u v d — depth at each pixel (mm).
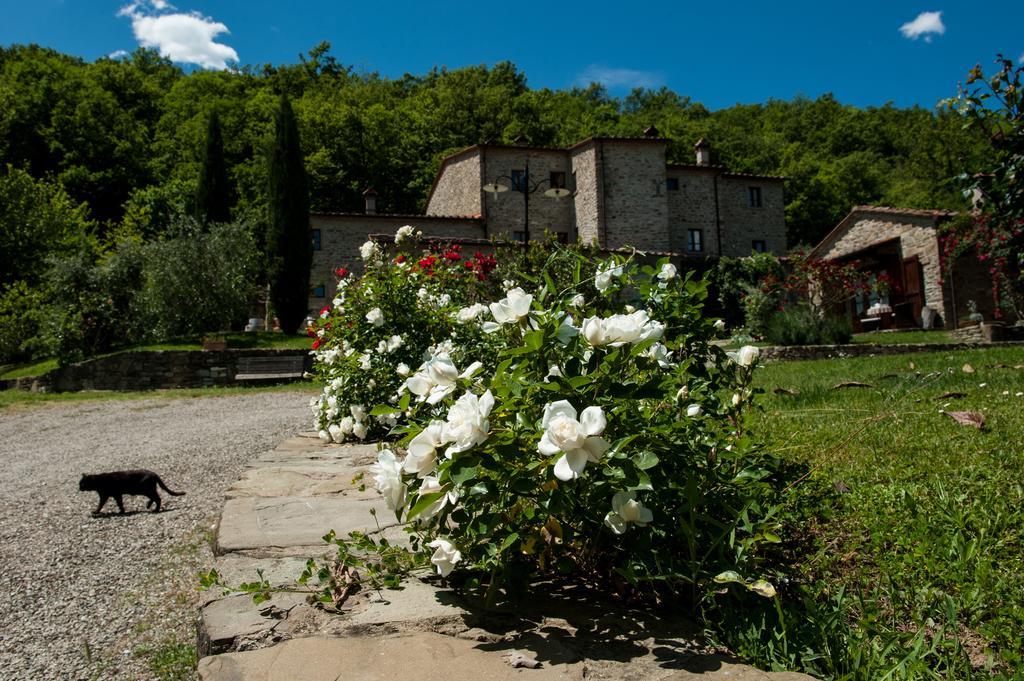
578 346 1834
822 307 15109
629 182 26531
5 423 10023
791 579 1856
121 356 15094
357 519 2793
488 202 26516
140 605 2459
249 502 3123
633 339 1757
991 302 18016
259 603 1808
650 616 1750
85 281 17234
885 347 11516
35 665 2035
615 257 2461
